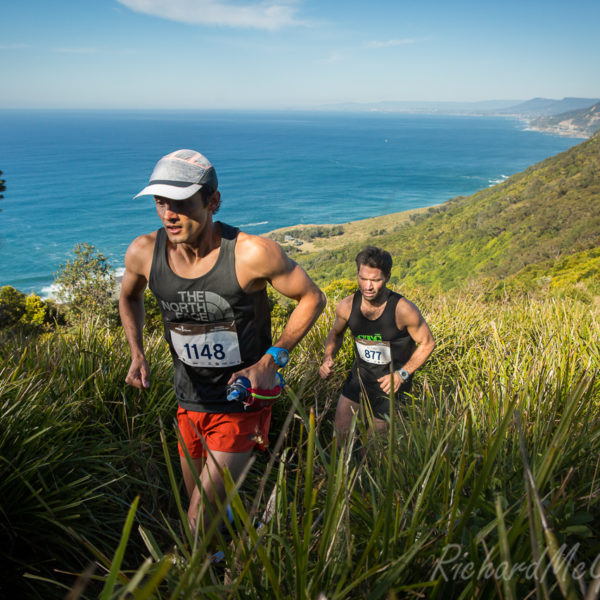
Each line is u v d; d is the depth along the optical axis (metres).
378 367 2.99
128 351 3.05
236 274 1.83
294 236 130.50
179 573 1.20
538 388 2.22
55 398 2.42
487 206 100.00
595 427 1.65
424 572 1.17
